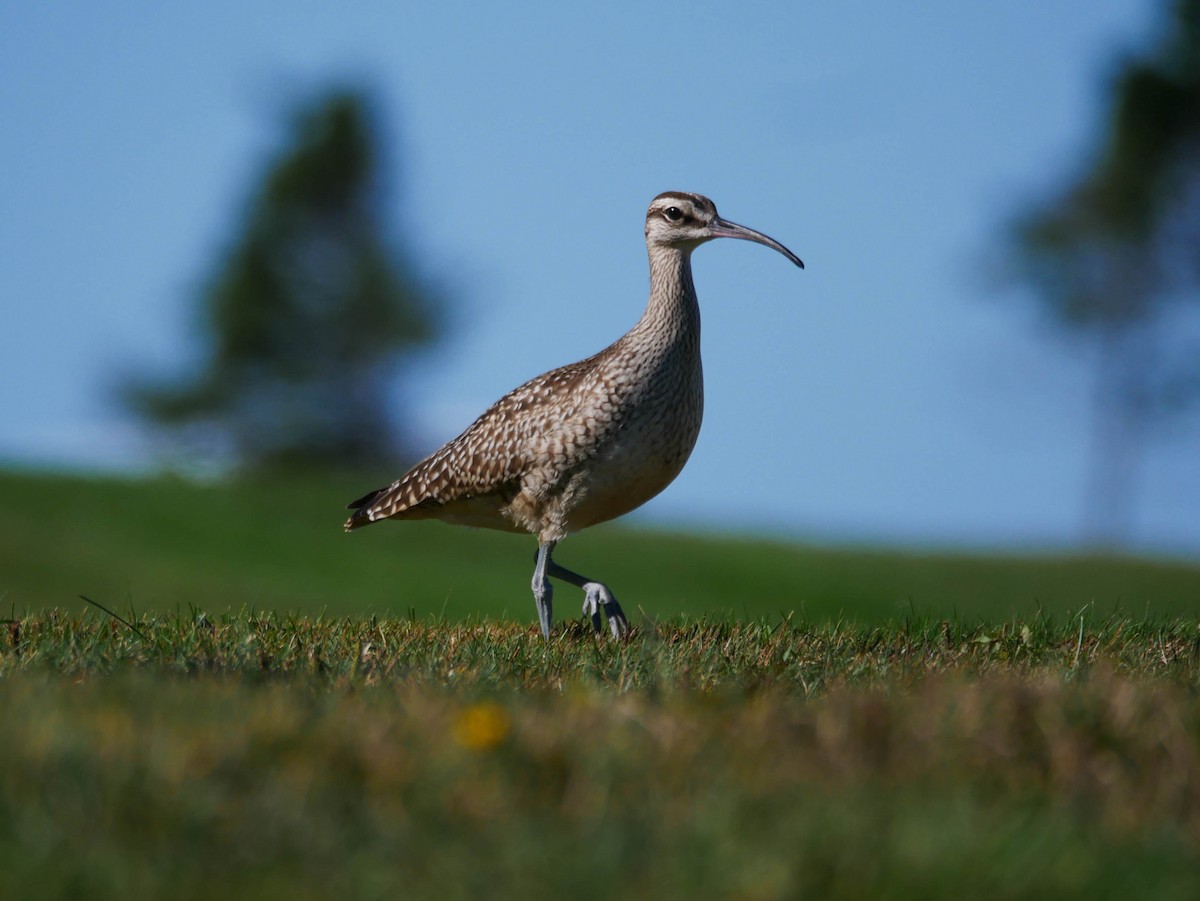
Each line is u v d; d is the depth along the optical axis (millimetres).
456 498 14383
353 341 82875
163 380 83312
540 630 13453
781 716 7242
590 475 13438
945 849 5664
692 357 13594
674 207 13891
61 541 38625
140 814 5910
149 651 10172
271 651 10531
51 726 6660
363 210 83562
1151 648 11555
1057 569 40938
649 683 8938
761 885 5445
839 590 37812
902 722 7023
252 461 83000
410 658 10164
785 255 13914
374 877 5516
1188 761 6730
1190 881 5648
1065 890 5547
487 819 5996
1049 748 6906
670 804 6121
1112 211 61781
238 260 81875
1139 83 61375
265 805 5938
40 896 5359
